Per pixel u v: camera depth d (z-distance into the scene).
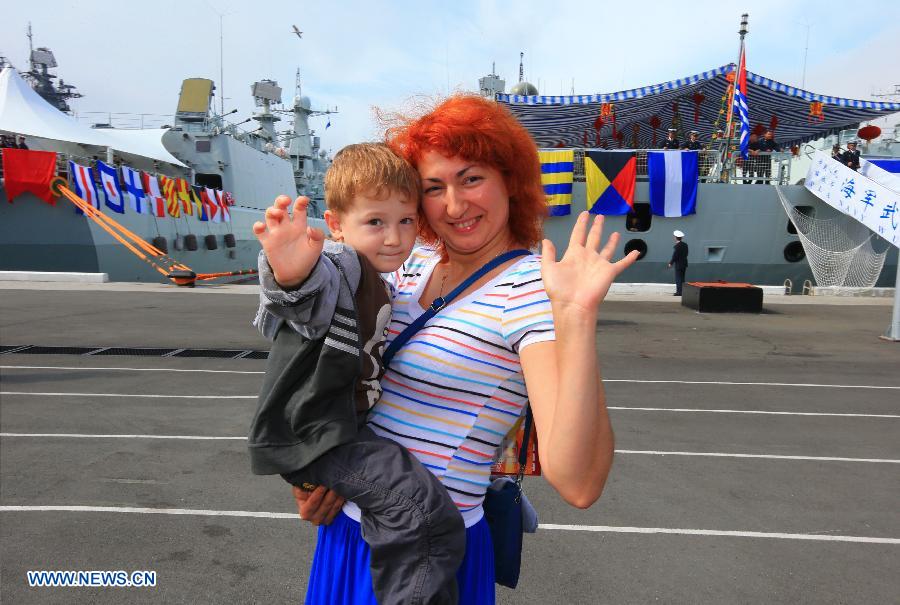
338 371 1.27
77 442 5.25
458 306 1.39
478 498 1.43
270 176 29.86
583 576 3.24
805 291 19.48
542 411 1.15
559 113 23.23
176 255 21.28
